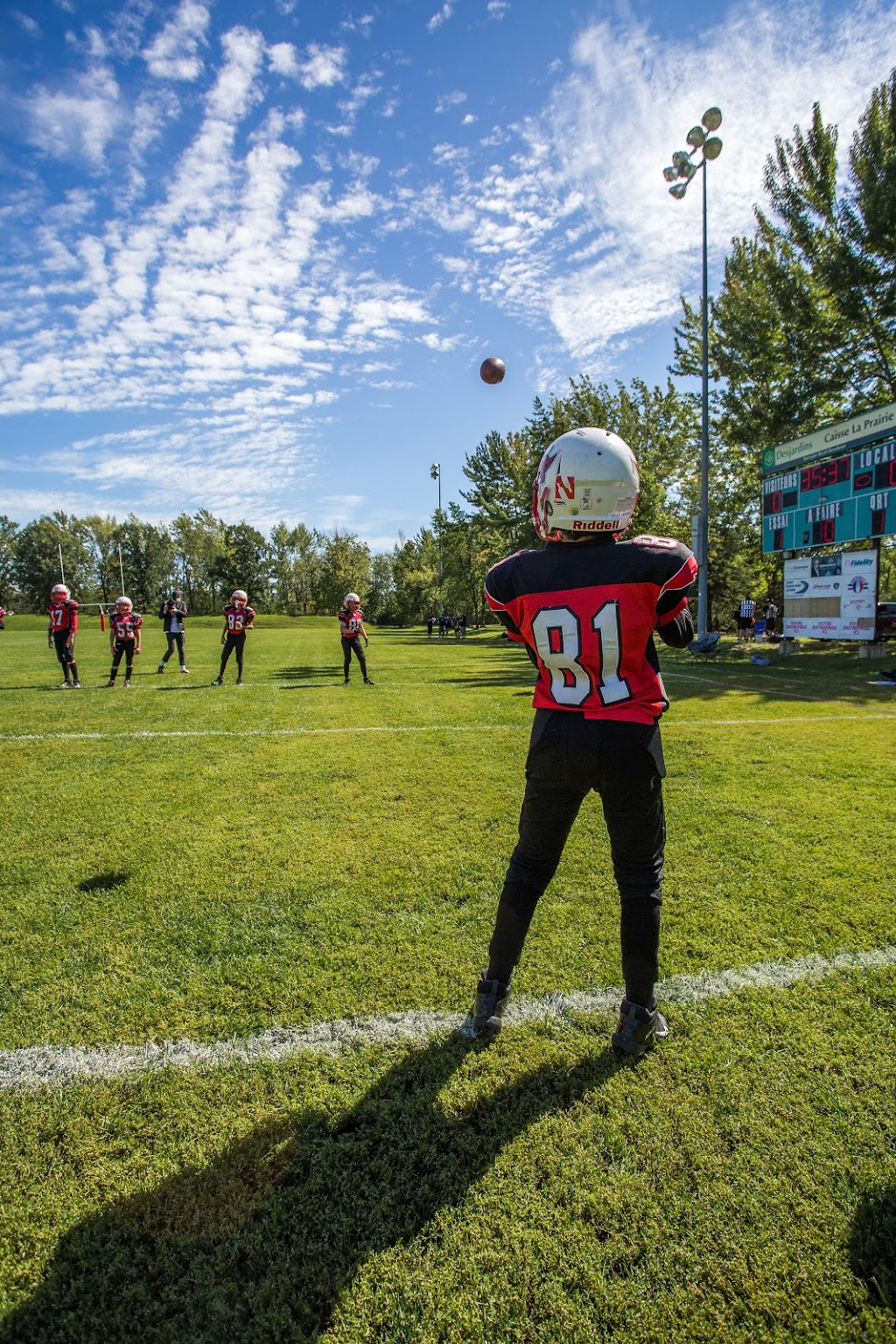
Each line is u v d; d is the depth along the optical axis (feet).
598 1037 7.29
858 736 22.44
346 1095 6.49
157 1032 7.45
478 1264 4.85
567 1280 4.73
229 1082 6.68
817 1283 4.70
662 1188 5.43
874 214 55.77
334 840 13.30
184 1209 5.33
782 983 8.19
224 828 14.11
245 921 9.95
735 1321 4.46
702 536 59.41
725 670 46.16
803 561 51.88
